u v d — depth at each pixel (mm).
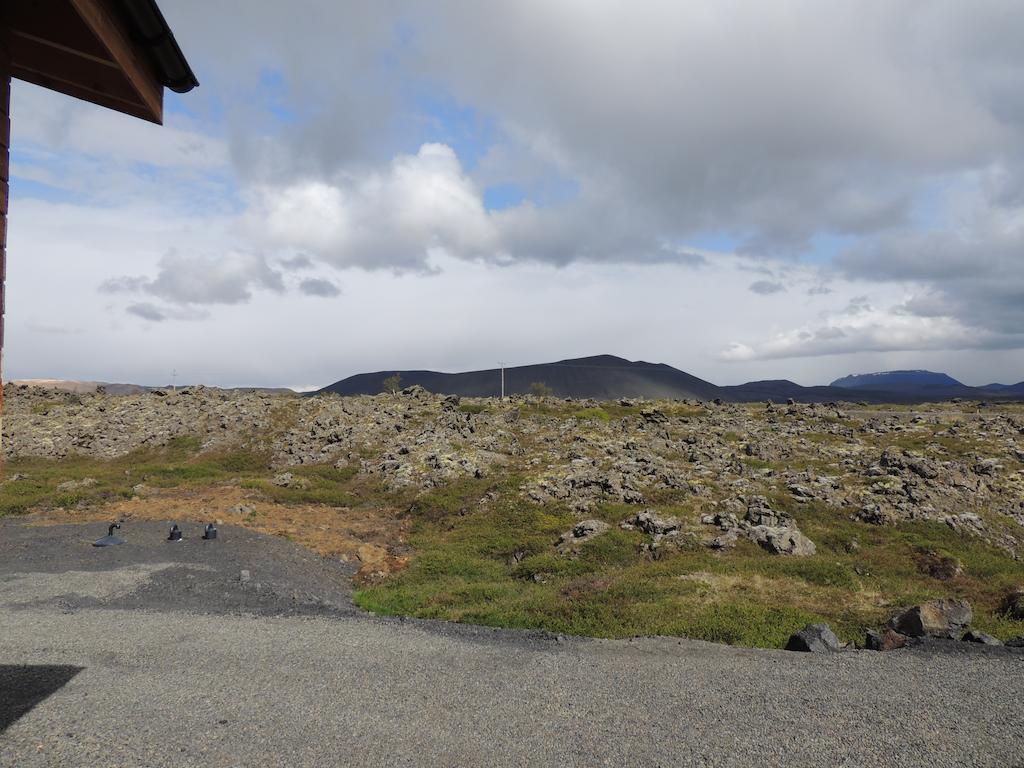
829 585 23266
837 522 33000
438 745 9211
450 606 21344
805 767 8555
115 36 7309
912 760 8719
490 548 30500
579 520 33688
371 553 29609
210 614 17641
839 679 12227
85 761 8219
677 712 10516
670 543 28984
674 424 68375
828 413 82438
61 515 32188
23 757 8211
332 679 12023
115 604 18438
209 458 56875
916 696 11156
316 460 55094
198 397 75562
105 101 8742
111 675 11789
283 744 9078
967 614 16344
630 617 19016
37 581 20594
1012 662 13391
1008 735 9469
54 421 67188
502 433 58312
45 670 11922
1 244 6594
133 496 37656
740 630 17266
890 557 27797
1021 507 36500
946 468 42594
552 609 20031
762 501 33906
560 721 10133
